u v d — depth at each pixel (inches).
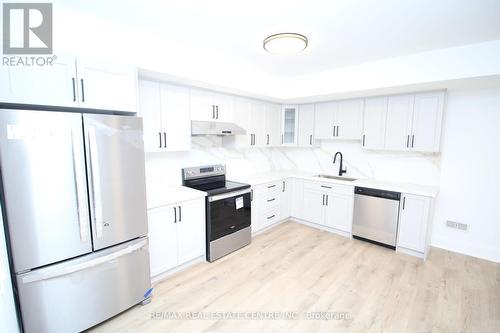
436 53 96.8
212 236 111.3
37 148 58.4
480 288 92.5
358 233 135.1
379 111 132.3
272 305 83.7
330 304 84.2
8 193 55.9
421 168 130.9
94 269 69.8
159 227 93.0
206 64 104.4
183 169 124.0
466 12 68.2
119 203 73.7
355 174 155.9
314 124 160.6
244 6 67.0
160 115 101.9
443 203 125.7
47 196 60.7
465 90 115.6
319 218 151.6
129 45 82.2
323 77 129.2
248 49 98.6
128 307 78.9
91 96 70.1
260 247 127.6
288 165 190.5
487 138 112.3
